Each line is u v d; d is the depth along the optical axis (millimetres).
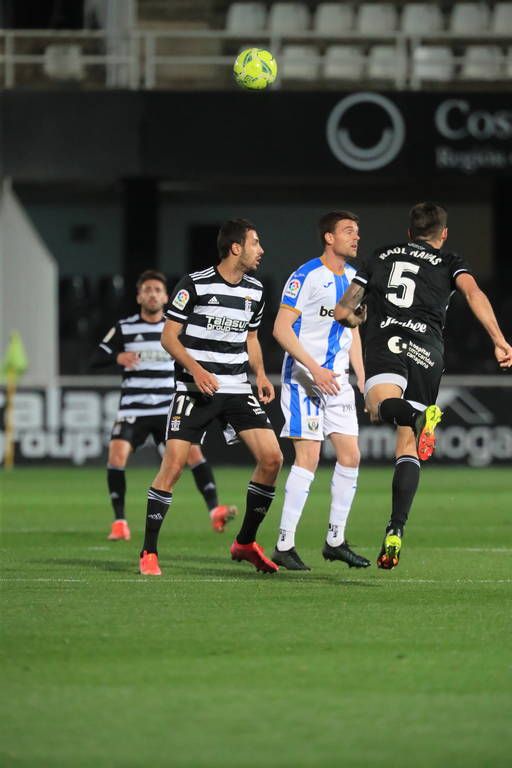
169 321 27531
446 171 76938
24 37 82000
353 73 81875
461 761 13820
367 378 25719
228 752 14125
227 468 73312
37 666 18344
